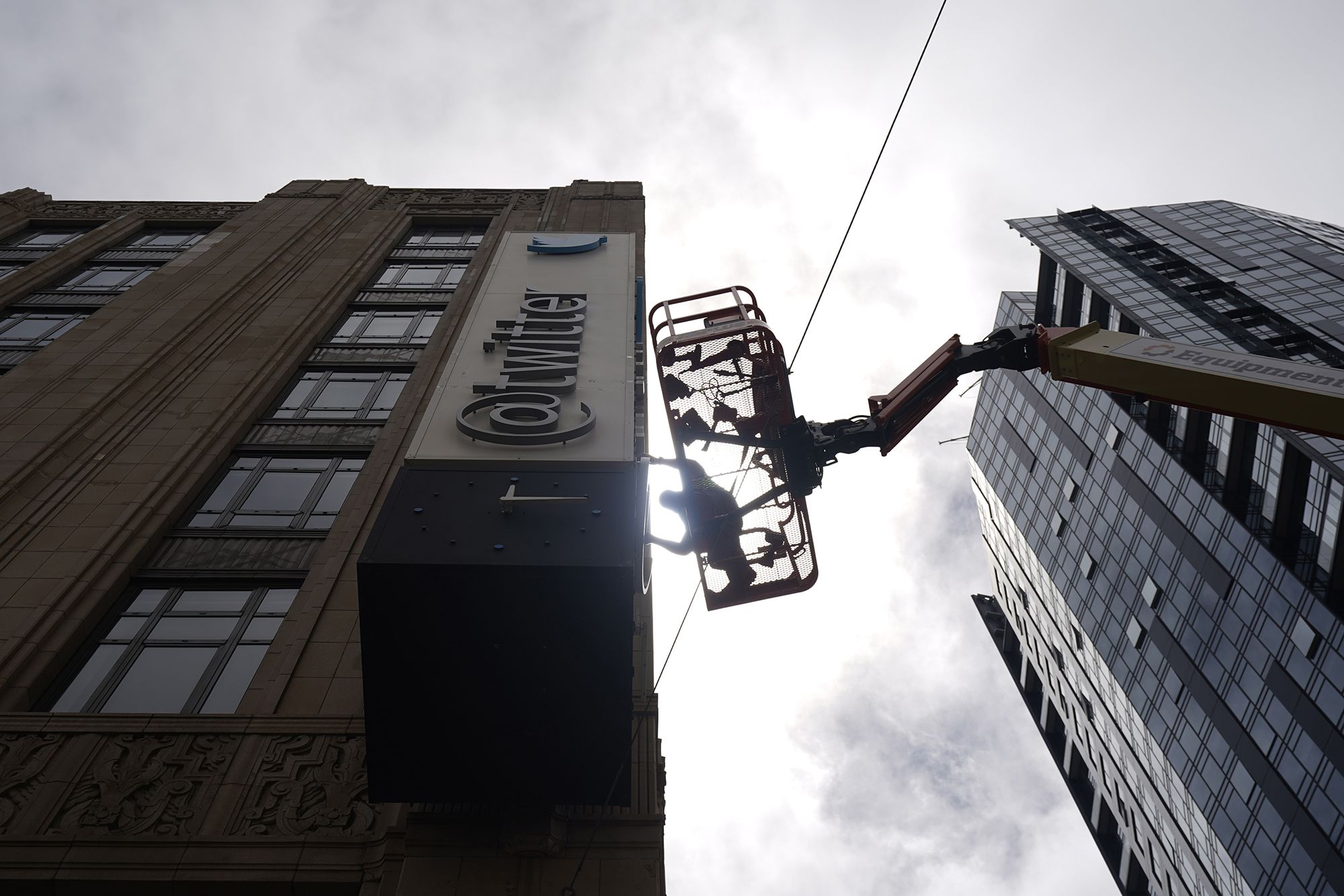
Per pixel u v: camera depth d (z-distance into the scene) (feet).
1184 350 33.83
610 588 33.06
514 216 110.83
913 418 37.55
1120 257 320.70
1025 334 38.17
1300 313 261.65
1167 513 253.24
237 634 47.73
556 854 35.09
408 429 63.98
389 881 33.81
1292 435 212.43
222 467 61.41
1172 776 251.39
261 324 78.95
